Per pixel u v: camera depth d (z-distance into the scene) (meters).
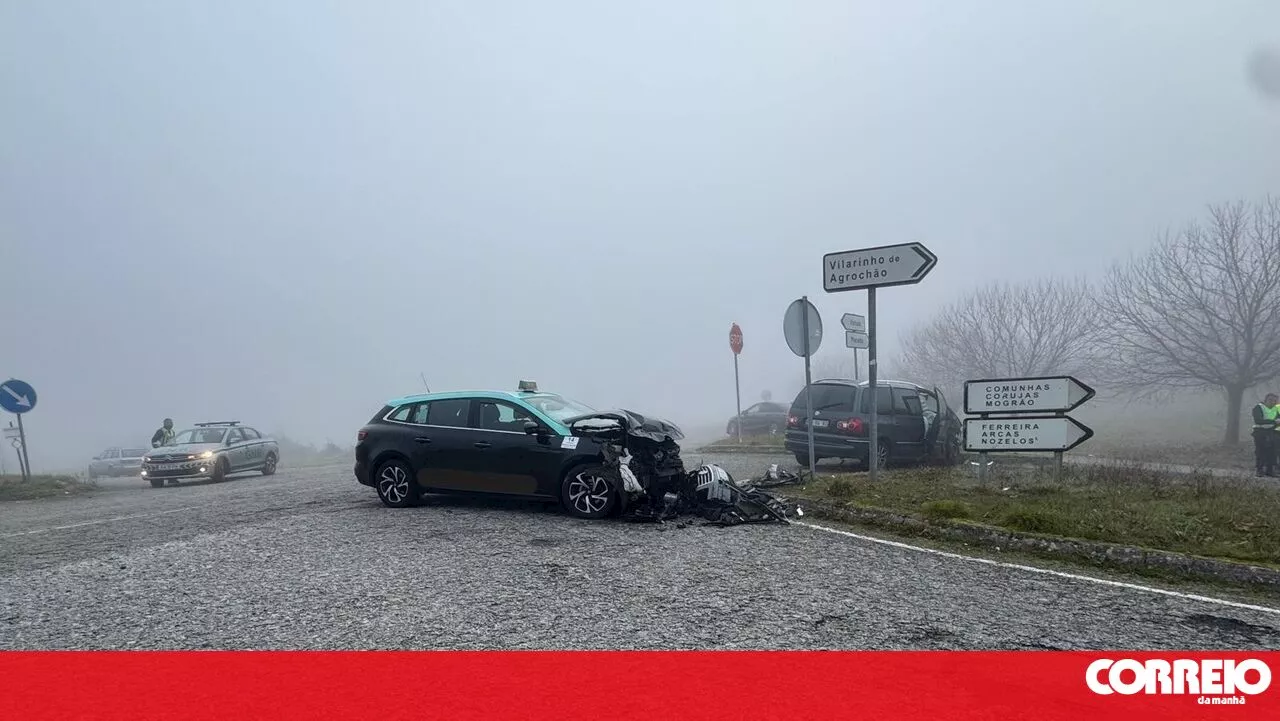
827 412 14.40
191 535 8.94
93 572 7.05
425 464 10.22
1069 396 10.00
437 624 5.27
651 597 5.87
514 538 8.18
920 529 8.29
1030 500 9.11
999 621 5.30
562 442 9.56
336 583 6.39
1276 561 6.43
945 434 15.79
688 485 9.62
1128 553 6.87
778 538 8.13
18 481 17.86
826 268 11.29
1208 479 10.46
